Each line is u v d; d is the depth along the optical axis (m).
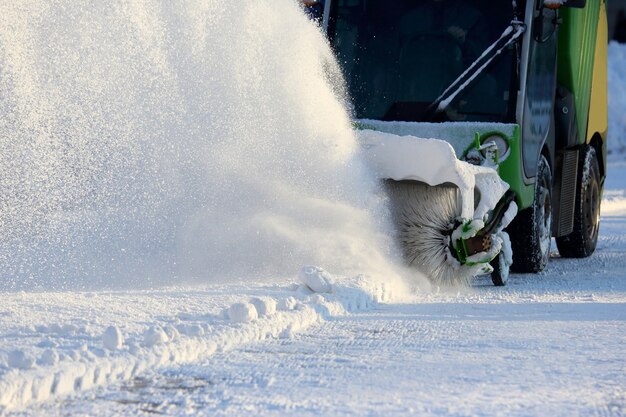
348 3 30.39
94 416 13.09
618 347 17.62
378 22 30.08
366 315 20.81
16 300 20.11
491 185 26.20
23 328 17.00
